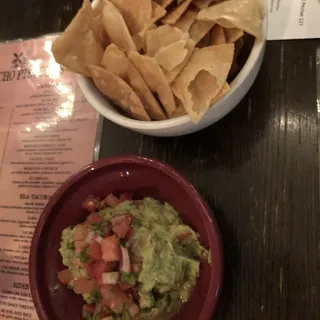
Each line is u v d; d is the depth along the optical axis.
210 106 0.74
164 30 0.74
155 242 0.79
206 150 0.90
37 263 0.83
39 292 0.82
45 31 1.11
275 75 0.89
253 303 0.81
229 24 0.73
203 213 0.77
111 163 0.84
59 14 1.10
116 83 0.75
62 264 0.87
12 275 0.98
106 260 0.78
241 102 0.90
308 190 0.83
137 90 0.76
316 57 0.88
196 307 0.79
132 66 0.74
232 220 0.85
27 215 1.01
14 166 1.04
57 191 0.85
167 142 0.93
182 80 0.73
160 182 0.85
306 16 0.88
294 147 0.85
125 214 0.83
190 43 0.73
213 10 0.74
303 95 0.87
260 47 0.74
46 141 1.03
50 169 1.01
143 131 0.78
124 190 0.89
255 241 0.83
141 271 0.78
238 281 0.82
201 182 0.89
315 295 0.78
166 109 0.76
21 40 1.12
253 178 0.86
